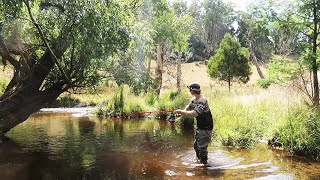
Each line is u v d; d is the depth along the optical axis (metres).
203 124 3.82
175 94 8.90
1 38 4.29
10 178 3.25
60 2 4.11
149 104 9.12
